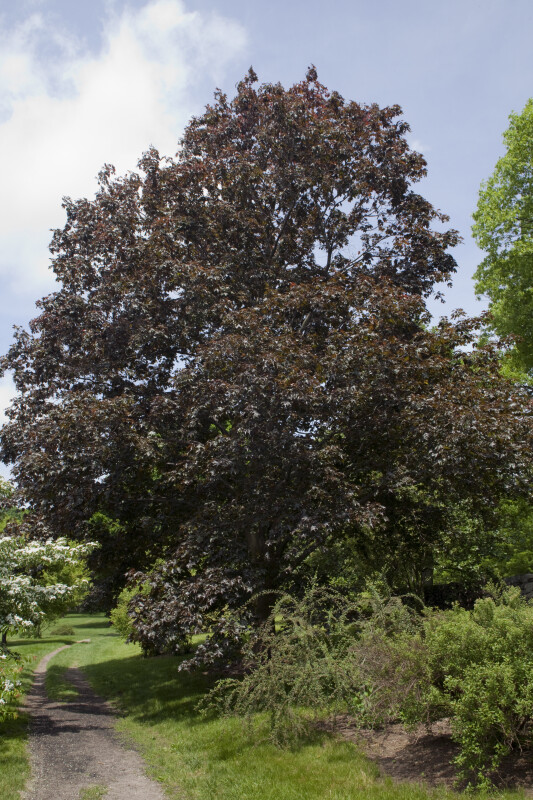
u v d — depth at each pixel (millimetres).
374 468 12023
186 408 12539
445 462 10469
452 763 6262
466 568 16578
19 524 13109
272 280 14398
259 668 8328
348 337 12102
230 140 16328
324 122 14914
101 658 25359
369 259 16219
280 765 6863
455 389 11430
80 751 8398
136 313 13648
